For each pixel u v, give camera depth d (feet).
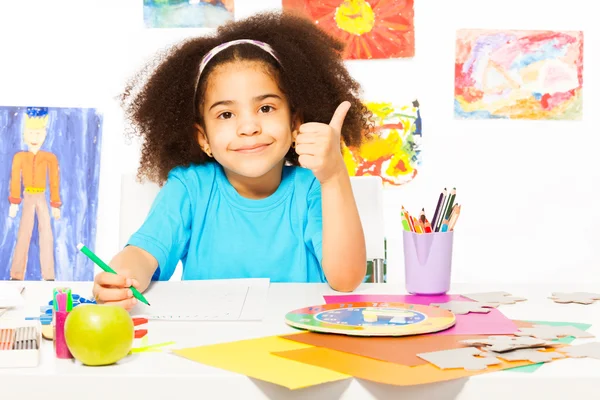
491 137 6.80
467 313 2.53
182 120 4.15
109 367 1.84
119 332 1.87
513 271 6.86
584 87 6.81
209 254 4.00
